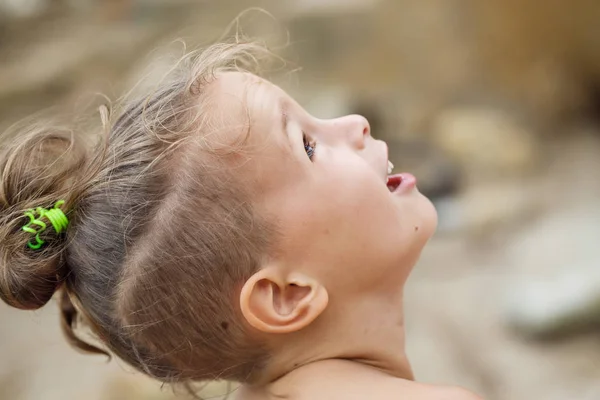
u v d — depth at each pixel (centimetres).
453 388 130
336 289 137
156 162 136
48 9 704
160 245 133
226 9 668
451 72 611
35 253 142
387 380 133
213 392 263
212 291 133
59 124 182
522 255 413
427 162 523
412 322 375
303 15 658
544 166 519
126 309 138
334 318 138
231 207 132
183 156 134
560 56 567
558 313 345
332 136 146
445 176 502
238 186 132
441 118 580
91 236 139
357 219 137
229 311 134
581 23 546
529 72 581
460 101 603
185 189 133
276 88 143
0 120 563
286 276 134
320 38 652
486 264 417
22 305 144
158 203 135
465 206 475
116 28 668
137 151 138
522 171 512
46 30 682
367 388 132
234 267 132
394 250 141
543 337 346
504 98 594
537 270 392
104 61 618
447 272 416
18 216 143
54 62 621
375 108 577
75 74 609
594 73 558
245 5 669
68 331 157
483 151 527
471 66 606
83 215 141
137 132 140
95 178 140
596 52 547
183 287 133
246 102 137
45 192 147
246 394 145
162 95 144
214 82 141
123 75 583
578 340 343
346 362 138
